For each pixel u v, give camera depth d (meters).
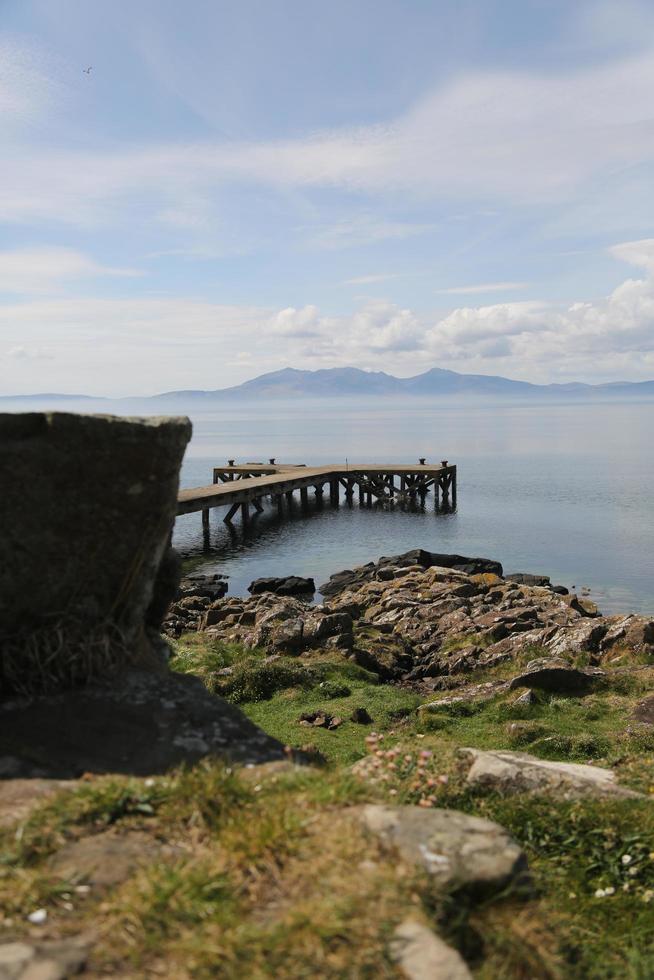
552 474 76.25
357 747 10.54
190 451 124.38
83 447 5.41
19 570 5.41
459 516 51.19
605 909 4.98
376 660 15.85
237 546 42.34
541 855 5.75
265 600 22.89
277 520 50.78
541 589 24.97
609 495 59.81
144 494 5.66
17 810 4.11
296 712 12.20
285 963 3.02
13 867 3.60
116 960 3.04
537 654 15.58
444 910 3.49
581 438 142.00
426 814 4.11
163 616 6.55
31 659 5.41
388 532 46.00
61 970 2.95
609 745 10.39
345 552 40.41
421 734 11.01
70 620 5.62
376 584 27.98
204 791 4.26
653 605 29.03
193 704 5.53
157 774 4.67
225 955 3.05
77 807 4.09
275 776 4.68
